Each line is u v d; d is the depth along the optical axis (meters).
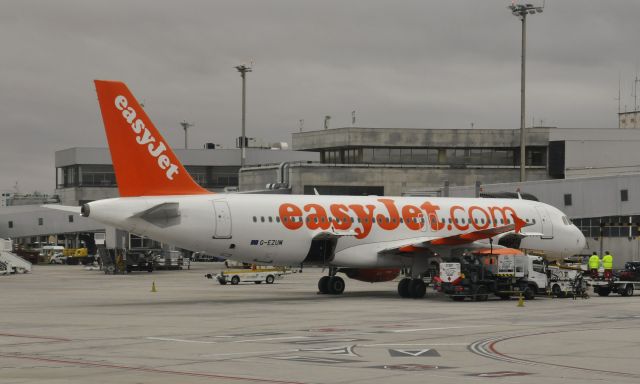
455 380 21.67
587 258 83.06
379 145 129.62
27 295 57.50
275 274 74.81
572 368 23.72
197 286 69.06
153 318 39.34
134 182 49.25
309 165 118.69
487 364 24.42
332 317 39.84
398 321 37.78
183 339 30.72
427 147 130.50
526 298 53.22
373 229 56.56
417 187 121.25
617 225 81.12
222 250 51.62
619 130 126.31
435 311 43.50
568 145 121.19
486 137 129.75
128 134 49.09
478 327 35.09
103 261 97.94
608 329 34.28
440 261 56.78
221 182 168.50
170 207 49.38
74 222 137.25
